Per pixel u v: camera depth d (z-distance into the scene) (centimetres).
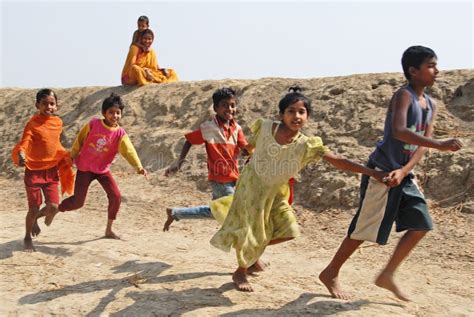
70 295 460
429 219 399
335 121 889
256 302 427
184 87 1233
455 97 850
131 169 1043
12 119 1384
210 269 518
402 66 412
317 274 511
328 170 797
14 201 937
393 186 385
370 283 483
